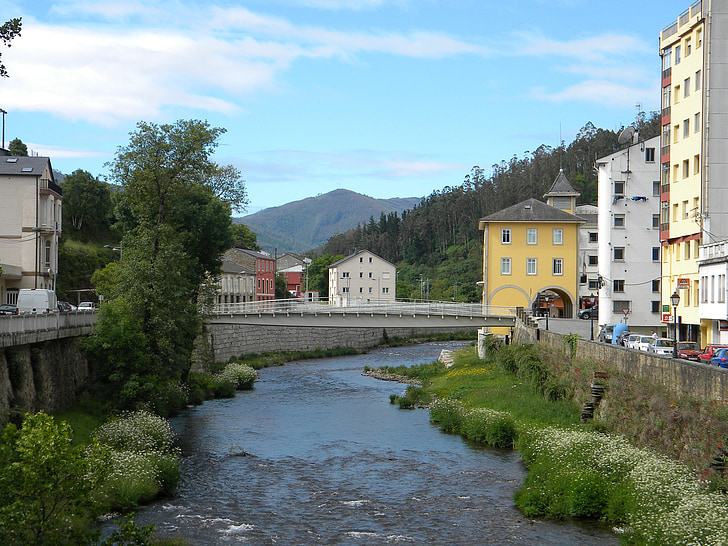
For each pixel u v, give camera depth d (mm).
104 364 44219
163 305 47781
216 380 61656
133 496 27641
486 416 40688
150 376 44812
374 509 27438
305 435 42031
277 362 89125
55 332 39250
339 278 157875
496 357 65125
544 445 32438
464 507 27422
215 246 64562
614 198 78812
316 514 26906
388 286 159500
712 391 24109
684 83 62469
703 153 58281
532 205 81562
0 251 69000
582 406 37750
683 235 62469
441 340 130500
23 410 32125
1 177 69250
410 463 34781
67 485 15453
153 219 56438
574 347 42906
